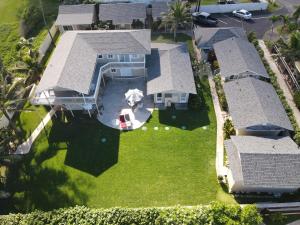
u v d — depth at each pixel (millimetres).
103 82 49656
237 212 31312
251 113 40094
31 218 31531
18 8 69812
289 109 43219
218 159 39531
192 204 35219
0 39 61438
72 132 43406
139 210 31891
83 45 47594
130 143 41812
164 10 61781
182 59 49938
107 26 61156
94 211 31953
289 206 34031
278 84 48094
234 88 44531
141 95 45312
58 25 60625
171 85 44094
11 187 37562
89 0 66500
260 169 33531
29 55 52375
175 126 43750
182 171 38406
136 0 68562
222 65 49438
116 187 37000
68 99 43000
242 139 37594
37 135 43250
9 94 39562
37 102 43250
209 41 54250
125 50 47281
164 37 60531
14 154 40969
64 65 43094
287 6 67625
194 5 67500
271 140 37688
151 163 39375
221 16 65875
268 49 56375
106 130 43531
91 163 39656
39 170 39125
